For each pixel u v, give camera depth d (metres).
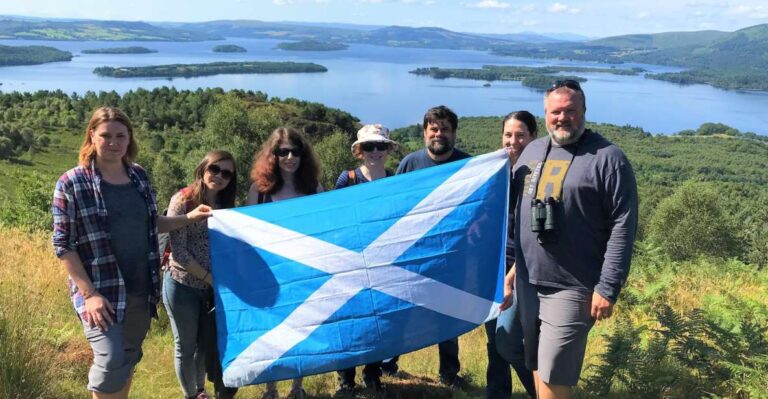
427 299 3.94
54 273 7.20
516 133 4.45
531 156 3.72
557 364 3.47
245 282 3.99
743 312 5.50
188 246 4.13
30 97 134.00
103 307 3.29
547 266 3.46
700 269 10.45
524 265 3.64
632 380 4.27
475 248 4.01
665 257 11.03
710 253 27.86
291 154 4.37
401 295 3.92
